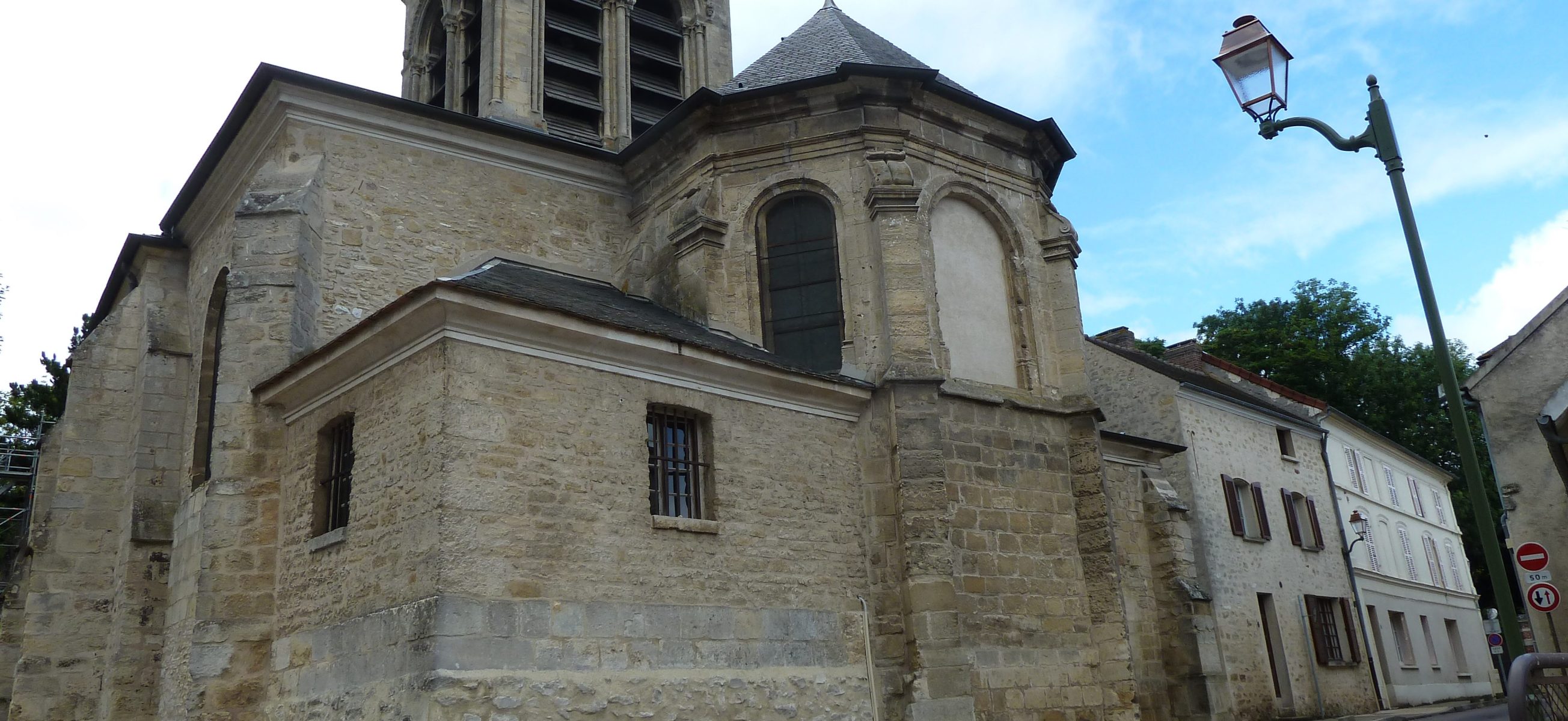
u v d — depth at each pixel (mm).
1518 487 17328
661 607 13312
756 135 18172
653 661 13031
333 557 13422
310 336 16172
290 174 16891
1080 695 16516
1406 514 39969
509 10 23844
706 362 14484
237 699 13773
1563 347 17500
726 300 17594
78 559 18297
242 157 18625
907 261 16891
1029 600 16484
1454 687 38344
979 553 16156
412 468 12469
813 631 14773
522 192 19375
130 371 19516
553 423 13055
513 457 12609
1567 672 8805
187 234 20281
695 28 27484
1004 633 16016
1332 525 33125
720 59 27703
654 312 17406
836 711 14594
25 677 17391
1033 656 16203
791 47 20797
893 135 17766
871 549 15812
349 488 13945
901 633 15352
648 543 13469
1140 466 23172
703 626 13633
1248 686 26250
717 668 13594
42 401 36000
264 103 17562
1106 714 16844
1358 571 33812
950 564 15484
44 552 18031
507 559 12211
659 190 19609
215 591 14016
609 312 15562
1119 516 22250
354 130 17891
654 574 13398
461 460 12180
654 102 26625
